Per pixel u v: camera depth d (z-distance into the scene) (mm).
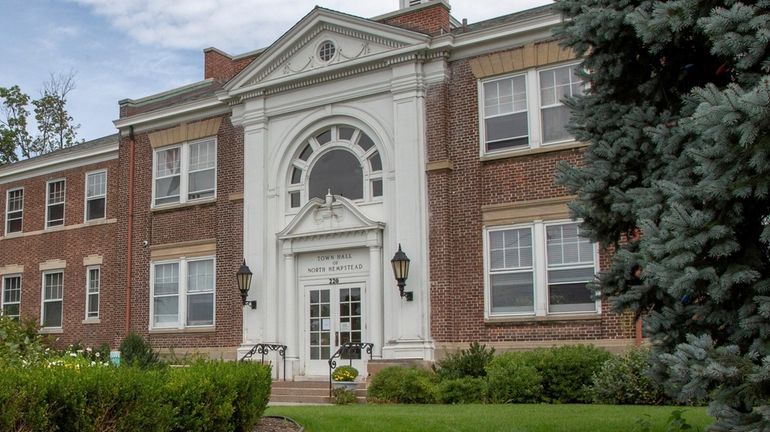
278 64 22734
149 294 25141
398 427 11328
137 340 23266
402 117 20391
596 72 10656
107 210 27953
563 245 18625
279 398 19641
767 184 7328
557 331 18281
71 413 7461
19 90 49594
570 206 10258
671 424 10031
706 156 7496
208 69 28328
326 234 21281
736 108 6926
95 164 28734
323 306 21500
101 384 7754
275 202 22469
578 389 16203
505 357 17203
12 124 49562
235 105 23750
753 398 7074
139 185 26109
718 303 8039
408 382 17359
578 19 10016
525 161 19203
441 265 19578
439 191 19859
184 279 24438
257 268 22250
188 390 9367
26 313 29578
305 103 22250
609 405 14633
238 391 10336
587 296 18203
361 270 21016
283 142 22609
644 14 8852
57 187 29953
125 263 25828
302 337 21703
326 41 21906
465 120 20016
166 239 25094
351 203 21000
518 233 19172
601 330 17812
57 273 29312
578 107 10867
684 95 9305
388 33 20609
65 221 29219
